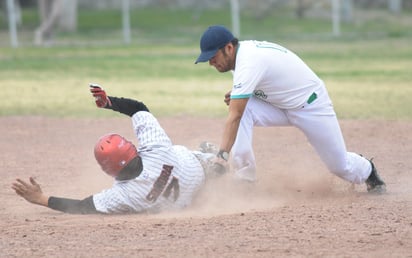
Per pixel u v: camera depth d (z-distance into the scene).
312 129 29.86
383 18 150.00
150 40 124.81
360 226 25.88
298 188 32.91
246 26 136.50
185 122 52.97
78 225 26.53
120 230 25.67
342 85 72.81
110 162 27.02
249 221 26.67
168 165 27.59
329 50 107.62
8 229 26.44
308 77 29.41
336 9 126.38
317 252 23.05
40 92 71.06
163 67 91.94
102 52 109.94
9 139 47.56
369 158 39.97
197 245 23.83
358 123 51.66
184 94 68.31
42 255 23.25
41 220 27.75
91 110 59.84
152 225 26.20
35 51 111.69
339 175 31.03
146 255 22.94
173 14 154.88
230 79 80.12
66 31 136.88
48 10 124.31
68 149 43.97
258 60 28.16
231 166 31.31
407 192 31.98
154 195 27.59
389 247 23.45
